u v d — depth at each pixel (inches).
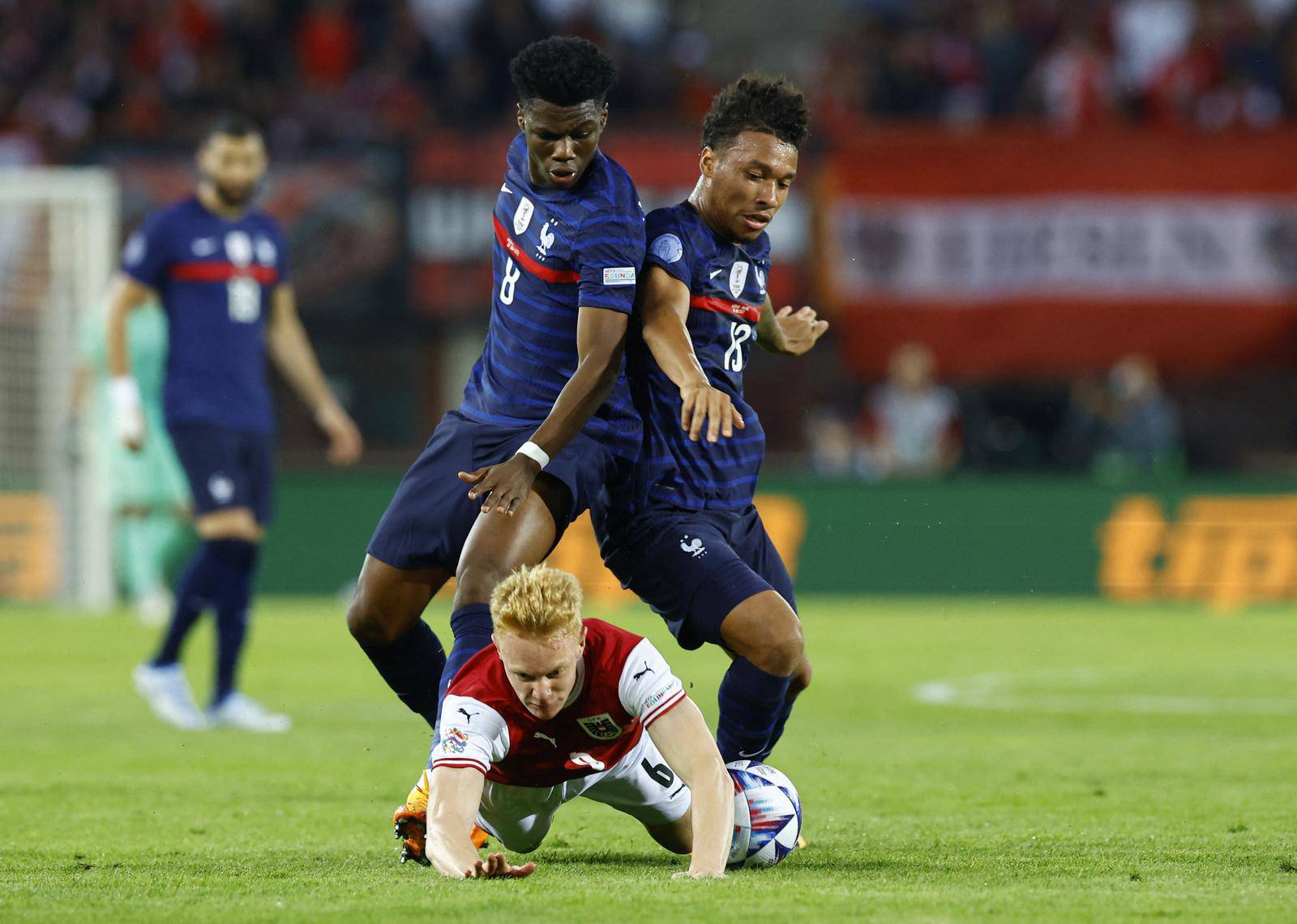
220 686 1168.2
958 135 2407.7
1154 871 597.3
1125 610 2301.9
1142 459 2391.7
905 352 2426.2
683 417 619.8
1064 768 957.8
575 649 527.2
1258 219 2393.0
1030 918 489.1
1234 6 2743.6
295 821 752.3
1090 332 2412.6
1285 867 608.1
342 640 1857.8
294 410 2511.1
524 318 680.4
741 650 630.5
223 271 1150.3
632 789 591.5
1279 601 2342.5
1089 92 2647.6
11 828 729.6
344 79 2699.3
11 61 2691.9
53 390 2182.6
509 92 2687.0
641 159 2381.9
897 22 2795.3
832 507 2369.6
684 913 489.7
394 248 2349.9
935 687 1451.8
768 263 687.7
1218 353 2407.7
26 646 1797.5
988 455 2564.0
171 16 2706.7
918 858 634.2
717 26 2938.0
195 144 2340.1
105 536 2234.3
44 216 2172.7
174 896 537.0
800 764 975.0
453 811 546.3
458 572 641.6
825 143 2413.9
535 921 477.4
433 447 692.7
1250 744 1076.5
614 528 677.9
